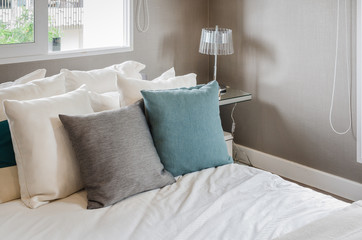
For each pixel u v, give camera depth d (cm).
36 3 287
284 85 347
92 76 267
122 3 343
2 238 163
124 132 202
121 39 351
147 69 363
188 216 179
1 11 274
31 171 190
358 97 298
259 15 355
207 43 343
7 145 199
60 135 198
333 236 146
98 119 199
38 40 294
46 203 193
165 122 220
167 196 198
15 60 283
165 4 363
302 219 175
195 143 225
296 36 331
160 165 212
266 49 355
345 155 315
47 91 219
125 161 196
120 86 239
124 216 179
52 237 163
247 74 376
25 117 190
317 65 321
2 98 205
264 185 212
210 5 394
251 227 171
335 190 325
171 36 373
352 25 294
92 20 362
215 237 163
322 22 312
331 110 318
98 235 165
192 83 268
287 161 355
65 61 311
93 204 189
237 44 379
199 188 208
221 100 332
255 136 380
